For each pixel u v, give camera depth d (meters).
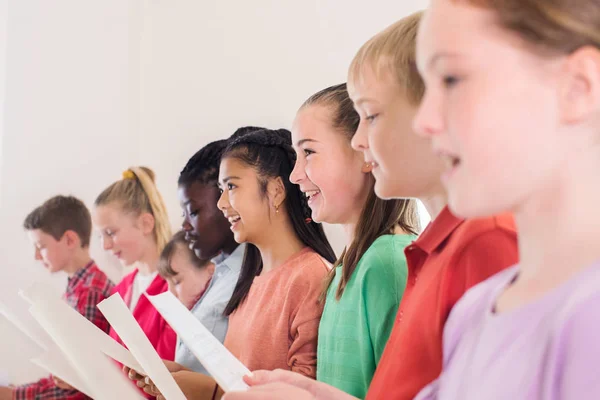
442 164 0.74
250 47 1.74
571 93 0.46
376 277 0.91
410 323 0.70
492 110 0.48
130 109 2.06
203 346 0.84
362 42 1.50
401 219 0.98
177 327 0.86
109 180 2.12
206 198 1.60
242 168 1.30
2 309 1.20
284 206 1.27
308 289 1.16
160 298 0.95
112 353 0.94
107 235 2.03
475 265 0.65
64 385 1.89
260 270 1.34
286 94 1.65
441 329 0.67
